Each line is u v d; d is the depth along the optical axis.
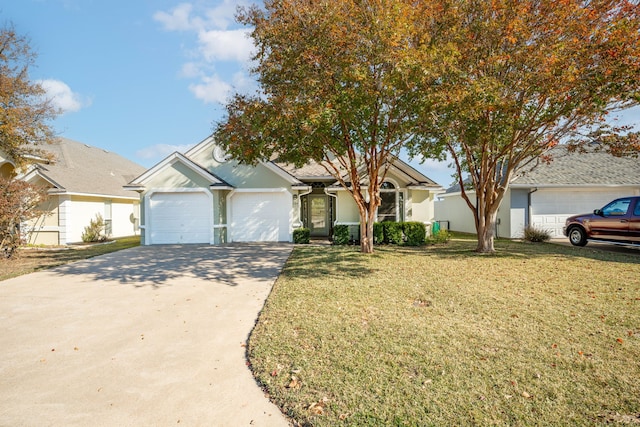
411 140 10.93
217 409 3.04
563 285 6.91
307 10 7.84
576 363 3.62
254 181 15.86
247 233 15.88
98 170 20.31
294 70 8.30
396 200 15.91
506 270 8.50
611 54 7.43
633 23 7.38
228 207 15.70
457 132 10.05
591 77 7.75
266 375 3.55
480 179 11.78
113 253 12.39
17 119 12.91
